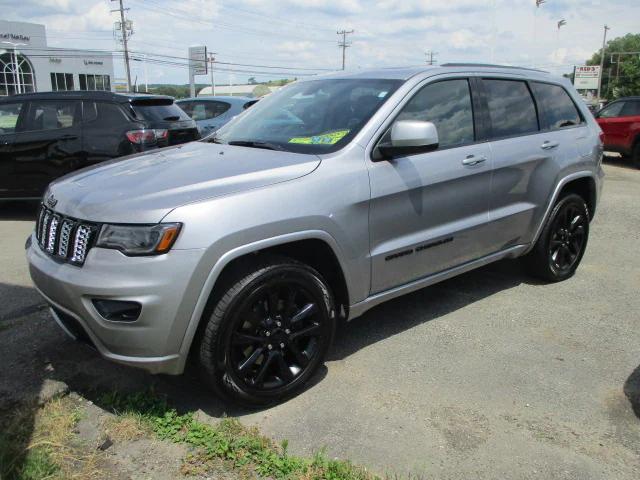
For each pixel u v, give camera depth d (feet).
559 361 12.17
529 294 16.02
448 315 14.56
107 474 8.63
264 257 10.00
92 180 10.73
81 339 10.30
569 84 17.24
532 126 15.38
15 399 10.46
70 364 11.77
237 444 9.15
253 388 10.03
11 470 8.46
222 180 9.93
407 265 12.25
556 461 9.01
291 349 10.50
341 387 11.09
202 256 9.05
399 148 11.50
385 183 11.43
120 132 24.26
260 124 13.38
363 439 9.52
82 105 24.73
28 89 178.29
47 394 10.53
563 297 15.81
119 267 8.98
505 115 14.62
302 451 9.21
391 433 9.68
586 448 9.33
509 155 14.16
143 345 9.15
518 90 15.21
